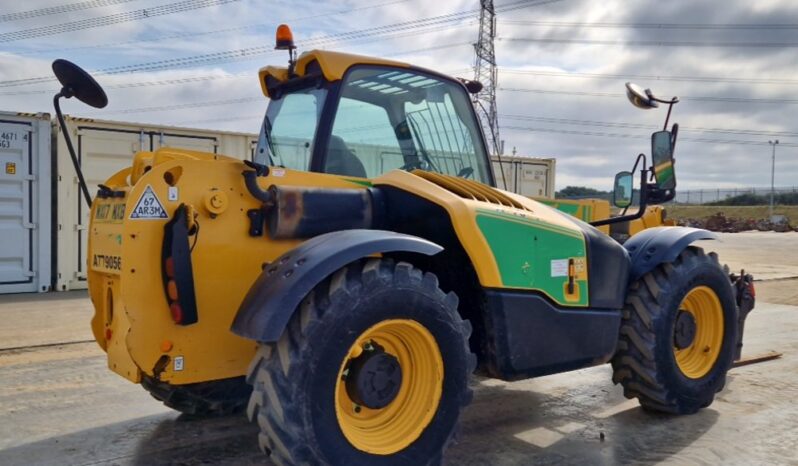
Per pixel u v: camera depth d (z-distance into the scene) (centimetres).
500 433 395
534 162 1396
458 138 420
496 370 339
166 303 296
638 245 432
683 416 427
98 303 357
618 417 426
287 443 259
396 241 286
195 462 346
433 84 407
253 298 272
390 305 281
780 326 782
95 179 1025
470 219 324
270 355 268
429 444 293
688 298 438
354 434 282
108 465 340
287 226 315
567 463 347
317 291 275
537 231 350
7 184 965
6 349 612
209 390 386
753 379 521
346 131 366
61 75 325
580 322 371
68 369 541
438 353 296
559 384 506
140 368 296
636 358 410
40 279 991
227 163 308
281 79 400
